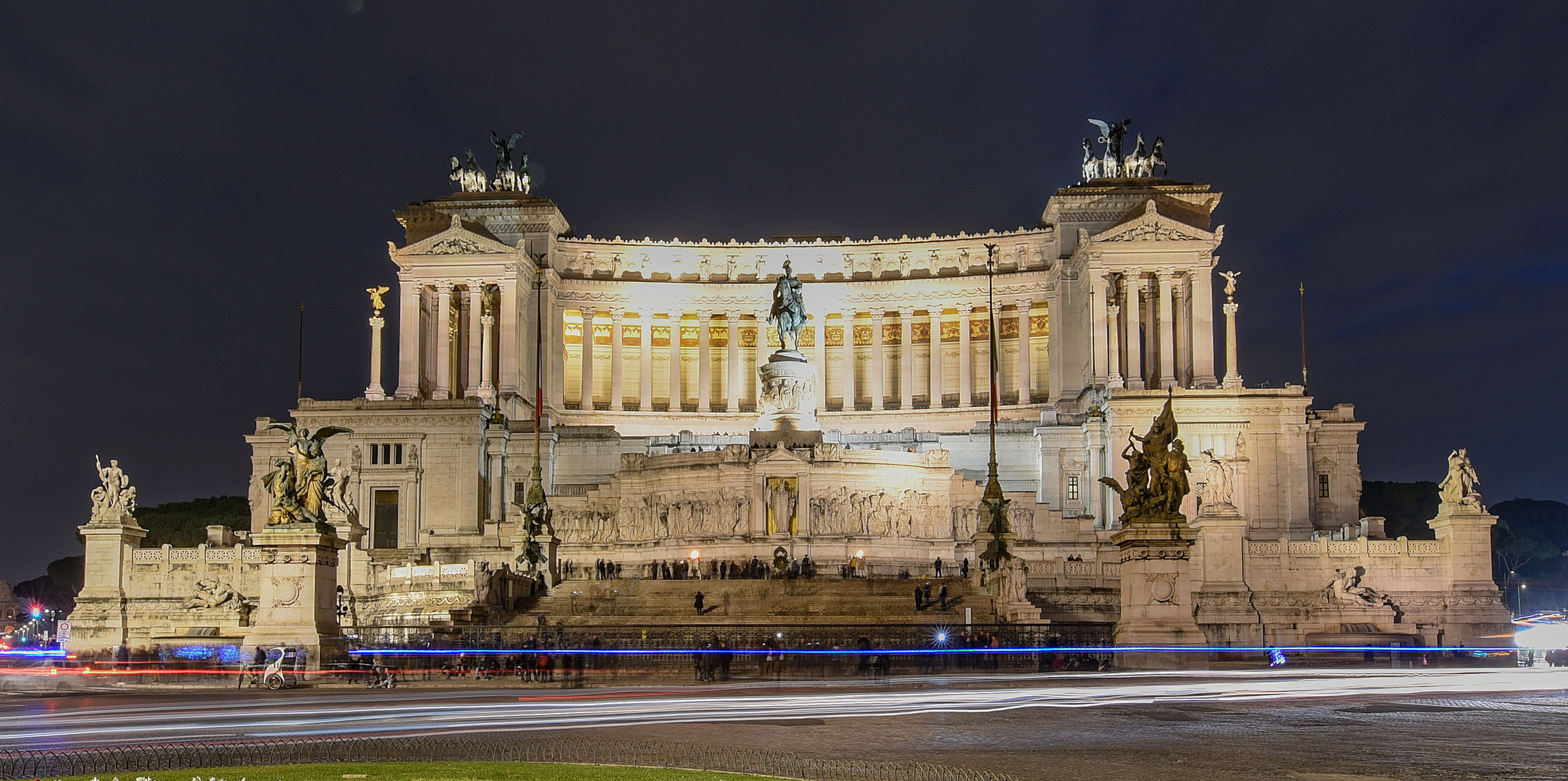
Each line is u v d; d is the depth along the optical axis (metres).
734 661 75.69
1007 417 161.88
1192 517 136.12
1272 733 42.53
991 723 45.09
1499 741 40.47
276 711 50.72
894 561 126.12
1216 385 152.38
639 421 166.25
